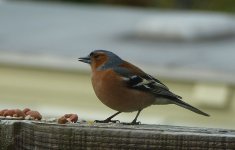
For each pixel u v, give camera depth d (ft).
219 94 49.52
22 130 18.28
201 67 49.80
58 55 52.34
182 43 60.44
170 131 18.16
